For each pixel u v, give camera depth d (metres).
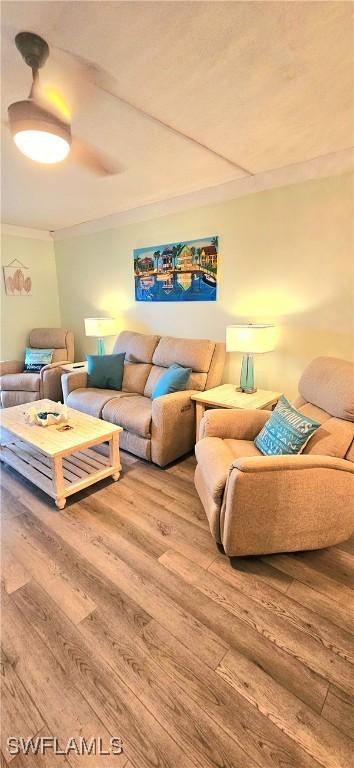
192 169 2.53
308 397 2.16
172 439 2.68
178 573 1.68
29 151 1.42
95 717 1.11
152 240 3.57
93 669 1.25
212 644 1.33
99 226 4.07
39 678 1.22
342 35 1.24
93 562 1.75
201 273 3.21
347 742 1.04
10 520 2.10
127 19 1.15
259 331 2.51
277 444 1.85
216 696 1.16
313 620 1.44
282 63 1.38
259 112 1.76
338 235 2.39
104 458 2.75
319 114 1.78
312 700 1.15
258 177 2.64
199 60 1.35
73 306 4.82
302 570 1.70
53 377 4.05
